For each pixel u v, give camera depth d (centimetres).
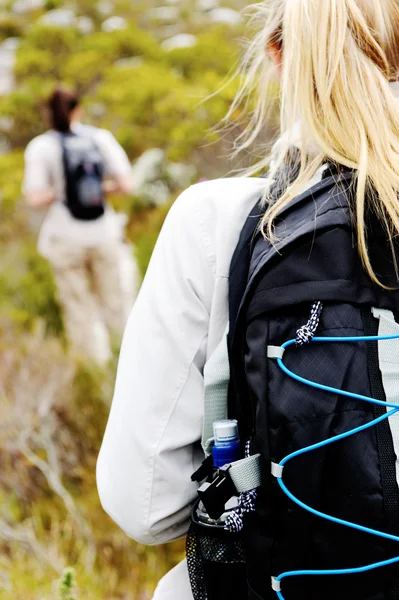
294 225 100
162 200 652
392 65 107
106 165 442
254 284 99
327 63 102
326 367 95
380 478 93
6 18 1026
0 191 736
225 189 110
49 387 303
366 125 100
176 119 673
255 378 98
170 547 238
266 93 125
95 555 238
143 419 108
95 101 781
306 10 103
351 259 97
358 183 98
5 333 439
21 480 273
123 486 110
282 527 96
